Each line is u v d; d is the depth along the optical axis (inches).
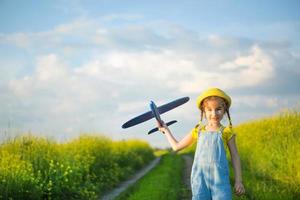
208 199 218.5
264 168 621.3
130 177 957.8
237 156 222.5
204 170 218.1
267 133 709.3
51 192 537.0
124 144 1286.9
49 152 649.6
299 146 572.1
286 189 472.7
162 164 1311.5
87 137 884.0
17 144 620.4
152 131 235.6
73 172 639.1
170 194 546.0
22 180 494.6
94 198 600.7
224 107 222.1
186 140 228.8
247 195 450.3
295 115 705.0
